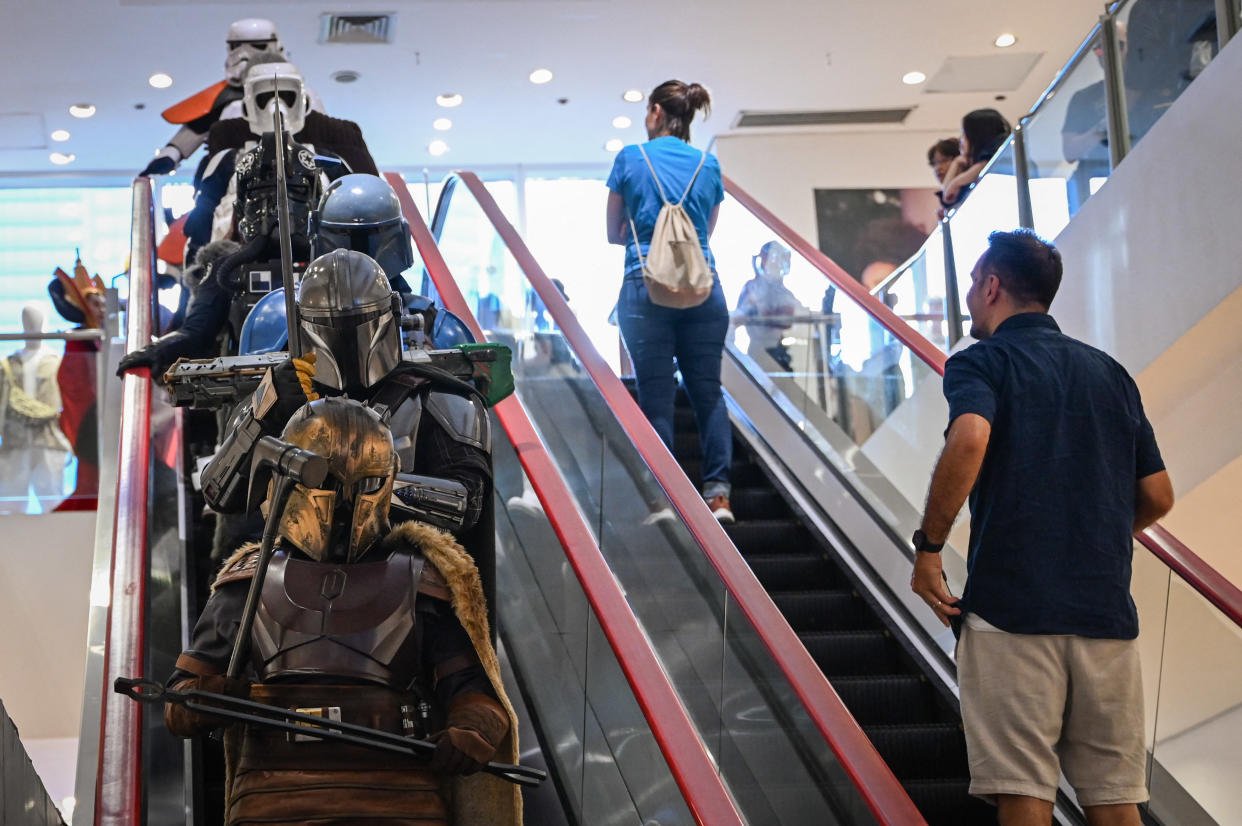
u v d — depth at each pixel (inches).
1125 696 116.7
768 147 517.3
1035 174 256.4
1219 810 145.5
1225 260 199.2
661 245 202.2
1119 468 121.0
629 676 130.3
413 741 90.5
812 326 238.2
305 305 106.0
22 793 98.5
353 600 93.6
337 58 438.0
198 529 176.4
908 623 193.5
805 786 131.0
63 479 327.3
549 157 542.3
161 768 130.8
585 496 185.6
